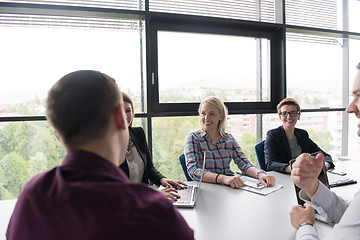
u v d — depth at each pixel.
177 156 2.88
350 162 2.56
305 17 3.44
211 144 2.26
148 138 2.67
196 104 2.93
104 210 0.45
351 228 0.78
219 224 1.22
